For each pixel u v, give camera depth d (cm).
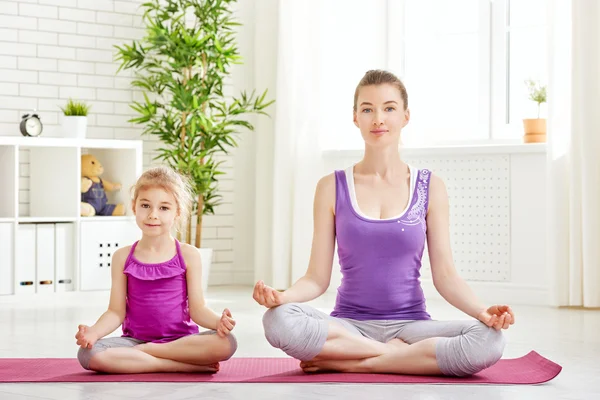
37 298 547
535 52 583
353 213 309
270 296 286
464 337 284
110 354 295
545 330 426
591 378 294
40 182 580
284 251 621
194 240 658
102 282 571
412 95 613
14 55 587
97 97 616
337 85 620
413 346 288
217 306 524
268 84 641
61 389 269
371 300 306
